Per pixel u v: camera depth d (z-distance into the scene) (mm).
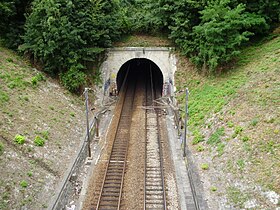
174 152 22438
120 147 23453
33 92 24500
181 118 26484
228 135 19953
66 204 16703
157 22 32719
